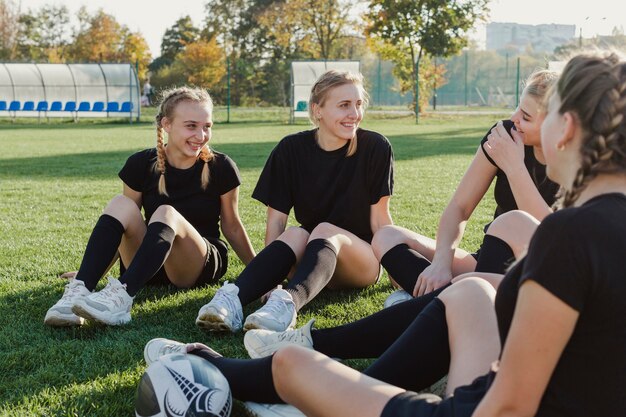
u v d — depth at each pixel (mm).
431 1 34219
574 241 1379
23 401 2621
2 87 34750
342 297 4043
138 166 4137
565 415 1474
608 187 1462
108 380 2824
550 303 1388
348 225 3943
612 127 1418
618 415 1449
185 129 3949
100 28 58031
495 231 2904
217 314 3230
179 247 3820
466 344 1931
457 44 35562
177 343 2693
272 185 3990
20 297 4105
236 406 2467
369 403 1739
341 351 2605
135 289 3453
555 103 1522
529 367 1440
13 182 10398
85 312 3299
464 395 1648
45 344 3270
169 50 68438
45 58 63750
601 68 1438
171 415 2174
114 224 3664
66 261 5148
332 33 51125
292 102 32906
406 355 2053
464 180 3395
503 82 59625
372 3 35938
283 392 1989
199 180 4137
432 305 2104
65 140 20594
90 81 34906
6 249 5590
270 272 3477
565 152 1518
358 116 3768
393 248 3439
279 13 53750
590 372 1439
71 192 9289
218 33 63625
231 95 53250
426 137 21938
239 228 4320
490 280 2582
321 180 3916
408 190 9383
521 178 3064
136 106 34750
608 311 1392
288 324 3113
